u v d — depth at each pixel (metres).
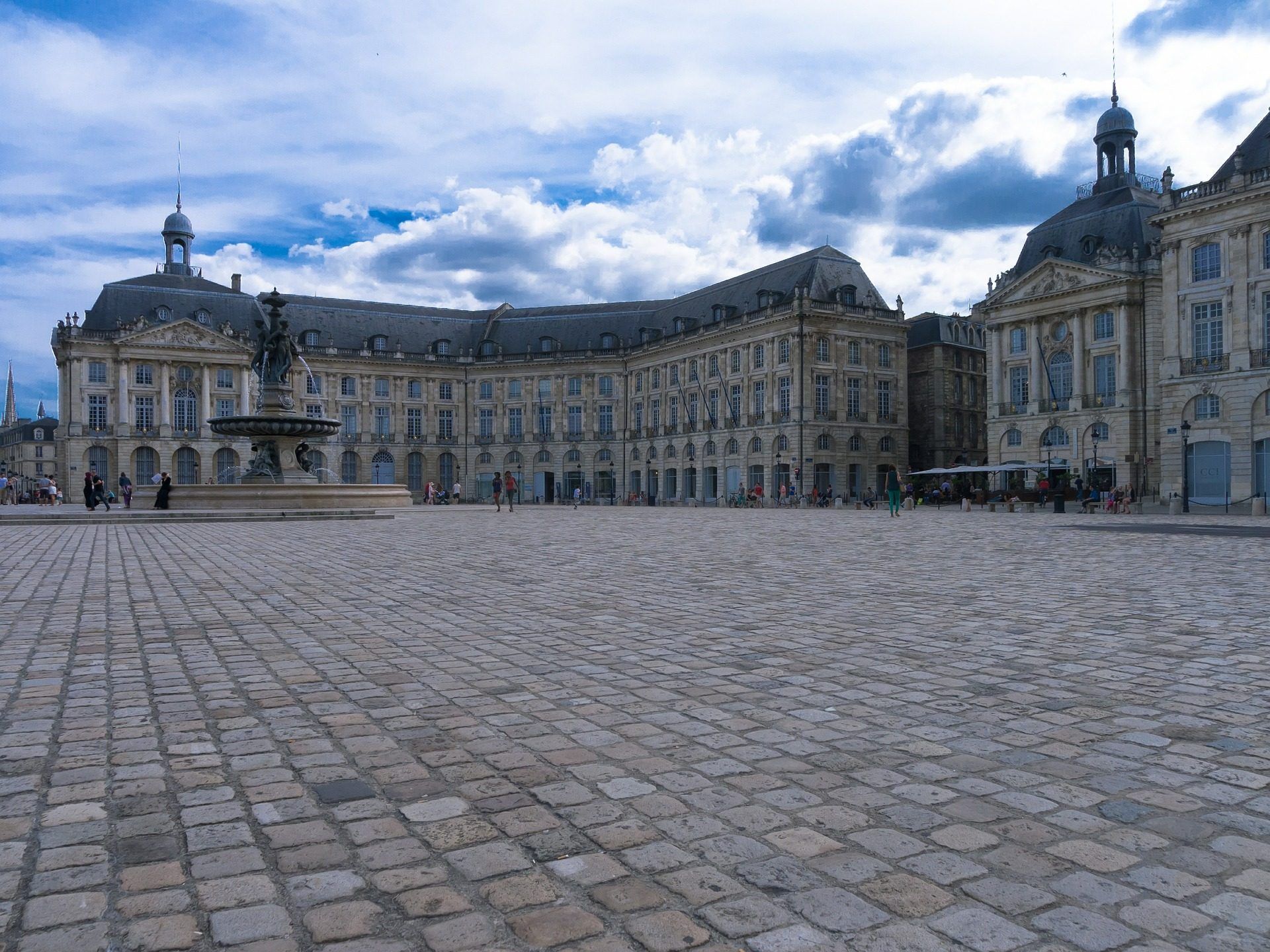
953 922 3.13
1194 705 5.89
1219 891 3.36
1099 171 61.06
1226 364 45.62
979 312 64.38
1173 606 10.05
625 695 6.14
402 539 21.11
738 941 3.01
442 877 3.45
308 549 18.12
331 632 8.44
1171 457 47.97
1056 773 4.61
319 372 87.12
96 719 5.53
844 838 3.81
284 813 4.05
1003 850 3.70
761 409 70.00
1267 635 8.30
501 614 9.49
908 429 72.81
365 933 3.05
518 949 2.96
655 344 81.81
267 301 37.97
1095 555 16.77
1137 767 4.70
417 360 90.69
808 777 4.54
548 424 90.00
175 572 13.57
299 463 38.66
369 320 91.25
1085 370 56.38
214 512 30.92
